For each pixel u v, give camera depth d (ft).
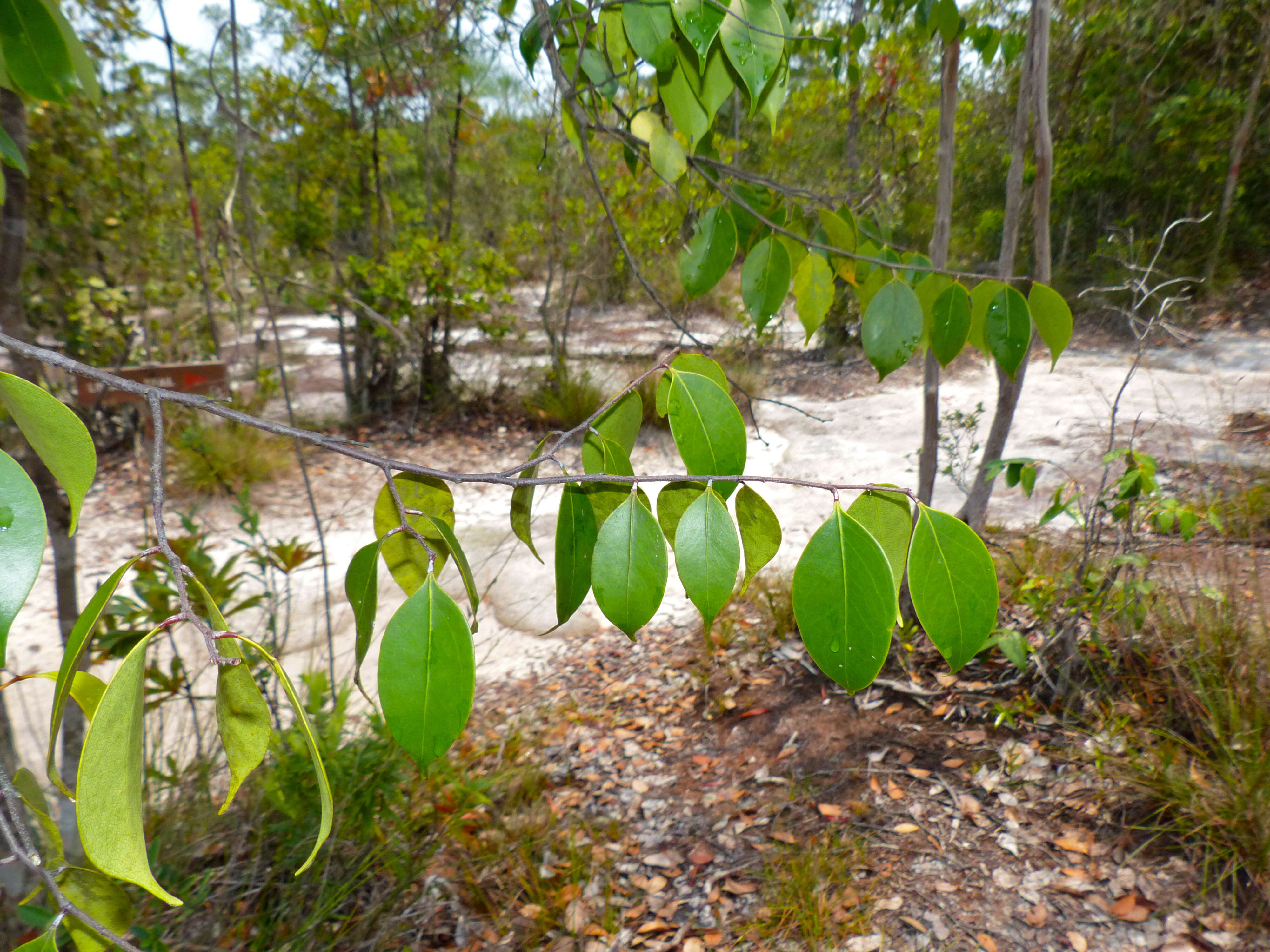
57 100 2.44
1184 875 7.26
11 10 2.30
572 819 9.79
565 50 3.68
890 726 10.14
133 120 20.31
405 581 2.28
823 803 9.24
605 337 34.99
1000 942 7.14
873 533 1.89
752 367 29.63
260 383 22.67
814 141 25.48
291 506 19.67
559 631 14.89
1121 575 10.40
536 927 8.21
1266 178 32.07
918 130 25.62
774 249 3.03
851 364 30.19
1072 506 15.89
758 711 11.28
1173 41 30.30
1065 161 33.12
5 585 1.11
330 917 7.50
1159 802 7.91
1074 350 29.04
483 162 27.99
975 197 36.27
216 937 6.75
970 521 11.68
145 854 1.21
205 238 19.74
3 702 5.57
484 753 10.76
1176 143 30.89
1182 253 31.96
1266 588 10.40
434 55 7.72
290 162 22.40
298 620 14.23
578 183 23.24
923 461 10.91
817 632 1.66
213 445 19.57
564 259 26.45
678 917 8.21
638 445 22.54
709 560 1.87
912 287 3.10
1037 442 20.65
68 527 6.05
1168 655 8.81
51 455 1.33
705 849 9.03
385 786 7.89
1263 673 8.30
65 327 21.53
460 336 27.25
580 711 12.22
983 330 2.85
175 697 8.18
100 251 21.90
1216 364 25.44
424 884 8.53
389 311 24.23
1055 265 33.55
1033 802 8.45
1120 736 8.64
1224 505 13.29
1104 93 32.09
